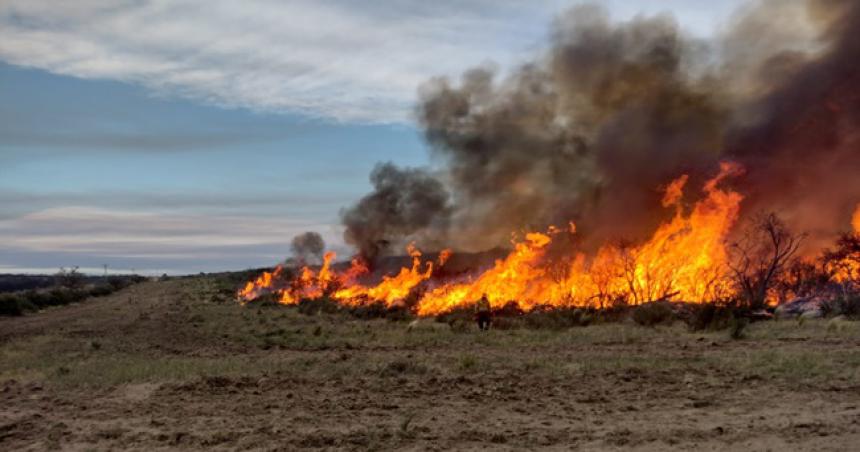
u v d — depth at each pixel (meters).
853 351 19.41
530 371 16.56
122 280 117.38
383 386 14.70
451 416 11.76
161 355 23.05
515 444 9.85
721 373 15.88
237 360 20.44
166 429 10.99
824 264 46.06
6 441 10.58
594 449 9.45
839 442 9.48
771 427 10.44
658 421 11.14
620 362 17.67
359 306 46.75
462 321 32.53
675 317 32.47
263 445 9.95
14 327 38.62
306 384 15.15
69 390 15.00
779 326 28.97
